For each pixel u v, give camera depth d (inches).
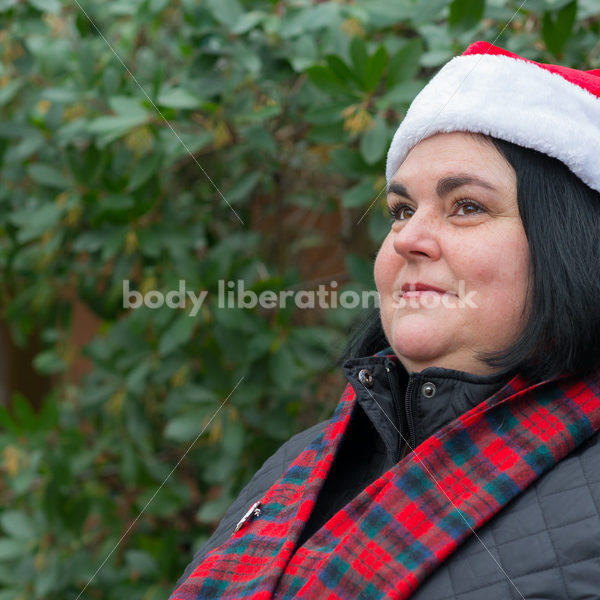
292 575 75.7
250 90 179.2
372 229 162.4
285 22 161.8
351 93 154.6
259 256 208.7
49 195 199.2
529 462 70.8
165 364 186.1
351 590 70.3
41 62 194.2
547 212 77.9
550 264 76.3
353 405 89.0
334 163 166.9
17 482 193.2
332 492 86.7
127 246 181.5
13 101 214.8
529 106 79.2
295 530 79.3
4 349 323.3
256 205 221.8
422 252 79.4
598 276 76.8
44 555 191.5
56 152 198.2
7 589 192.4
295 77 179.8
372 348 98.3
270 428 180.7
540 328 75.4
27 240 212.1
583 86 84.6
